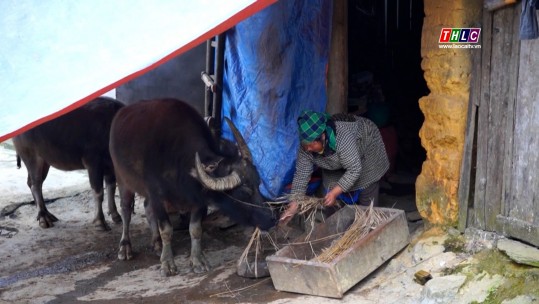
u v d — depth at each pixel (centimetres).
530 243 468
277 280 518
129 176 617
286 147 635
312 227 552
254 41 624
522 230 473
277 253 523
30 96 384
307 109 639
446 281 466
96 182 733
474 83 503
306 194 618
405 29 855
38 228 757
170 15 390
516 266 459
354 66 845
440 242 519
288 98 632
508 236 485
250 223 548
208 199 554
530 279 442
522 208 476
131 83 819
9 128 374
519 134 473
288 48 625
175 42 372
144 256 661
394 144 754
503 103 484
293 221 660
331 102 662
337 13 649
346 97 669
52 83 386
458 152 517
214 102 684
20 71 397
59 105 371
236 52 645
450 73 514
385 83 851
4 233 743
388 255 528
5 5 421
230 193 539
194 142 564
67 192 864
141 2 399
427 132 538
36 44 407
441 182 528
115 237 722
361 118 575
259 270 560
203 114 800
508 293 440
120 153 614
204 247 659
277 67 626
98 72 379
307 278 499
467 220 516
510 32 473
